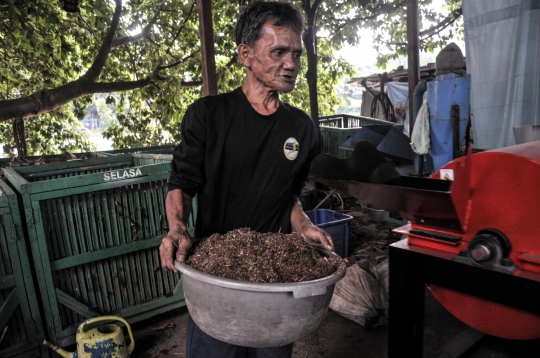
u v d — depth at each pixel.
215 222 1.30
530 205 1.22
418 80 4.99
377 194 1.39
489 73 3.72
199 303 0.93
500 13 3.56
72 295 2.43
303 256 1.09
